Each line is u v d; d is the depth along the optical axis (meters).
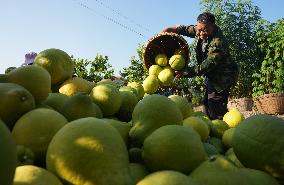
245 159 1.50
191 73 5.22
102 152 1.11
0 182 0.75
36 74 1.73
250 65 15.69
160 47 5.25
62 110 1.71
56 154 1.13
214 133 2.36
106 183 1.09
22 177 1.03
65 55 2.28
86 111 1.68
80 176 1.10
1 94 1.49
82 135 1.13
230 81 5.37
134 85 2.95
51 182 1.06
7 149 0.77
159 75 4.97
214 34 5.32
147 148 1.40
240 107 11.34
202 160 1.38
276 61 12.31
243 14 16.69
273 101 9.99
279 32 12.25
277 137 1.42
